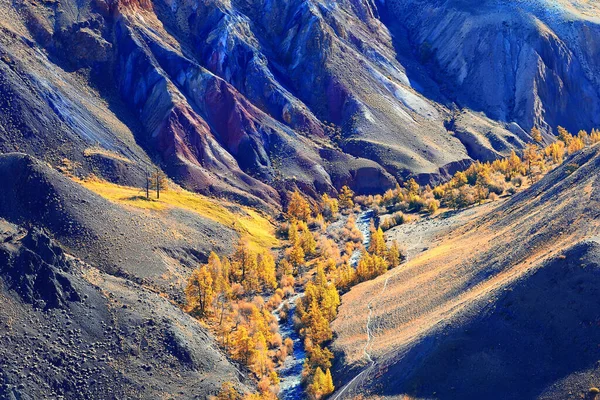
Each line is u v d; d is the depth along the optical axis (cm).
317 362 12612
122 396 10900
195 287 13988
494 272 12594
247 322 13962
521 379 9856
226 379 11638
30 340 11088
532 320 10475
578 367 9556
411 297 13538
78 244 14262
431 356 10725
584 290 10350
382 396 10719
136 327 12000
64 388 10794
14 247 11988
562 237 12219
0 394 10294
